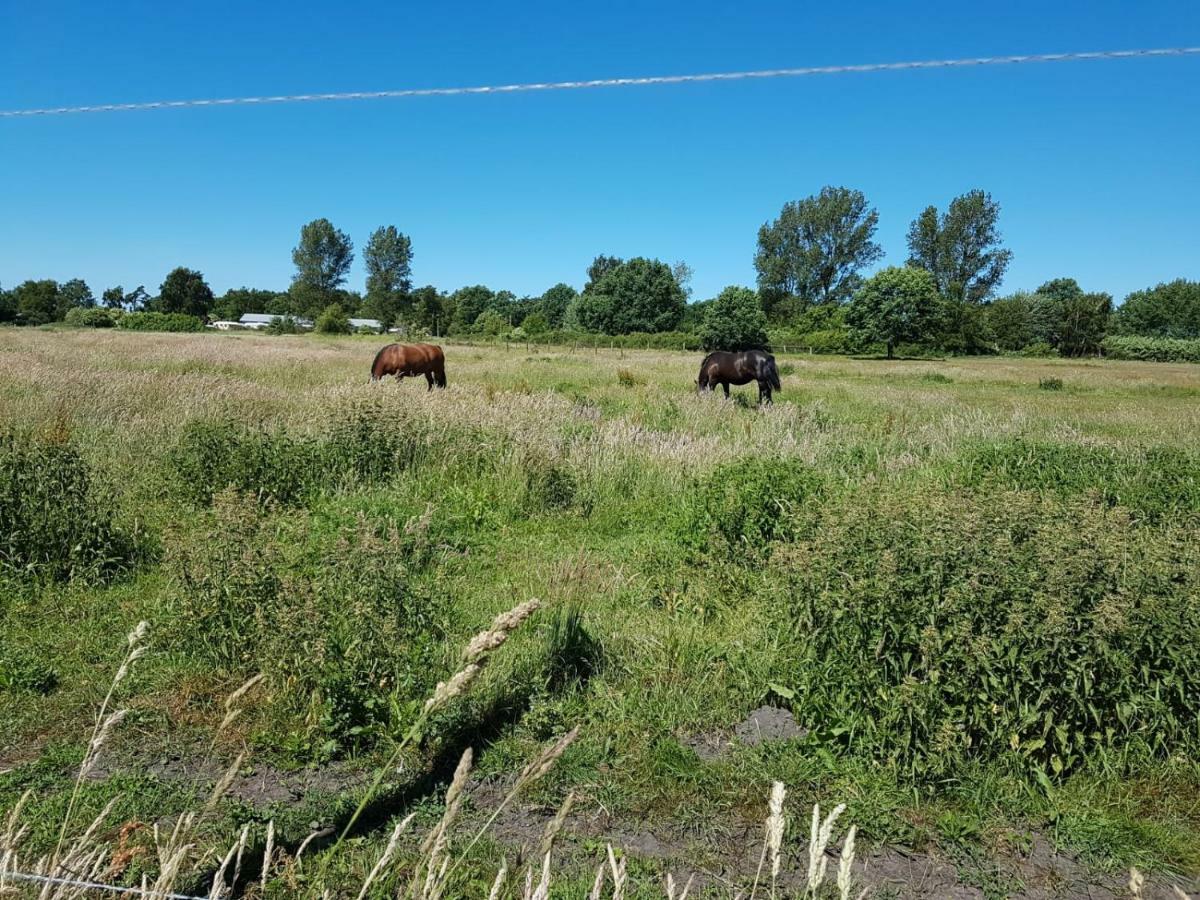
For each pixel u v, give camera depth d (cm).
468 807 347
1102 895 311
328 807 342
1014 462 942
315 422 1001
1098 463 932
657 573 649
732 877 314
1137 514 746
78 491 615
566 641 485
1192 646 376
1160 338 7731
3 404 1032
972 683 381
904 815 350
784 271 9350
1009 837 337
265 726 399
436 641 489
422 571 629
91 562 584
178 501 764
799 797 362
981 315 8000
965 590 387
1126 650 378
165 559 592
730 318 6506
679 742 407
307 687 419
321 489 817
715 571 629
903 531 446
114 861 210
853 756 383
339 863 302
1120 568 418
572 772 374
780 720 431
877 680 393
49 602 536
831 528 473
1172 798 363
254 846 308
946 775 371
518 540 738
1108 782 367
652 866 315
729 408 1584
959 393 2614
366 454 900
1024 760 371
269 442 839
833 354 6844
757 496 695
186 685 430
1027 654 371
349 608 450
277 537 615
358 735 389
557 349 5328
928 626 386
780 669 466
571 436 1077
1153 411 2058
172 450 858
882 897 304
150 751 381
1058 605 371
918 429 1398
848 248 9044
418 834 326
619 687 456
